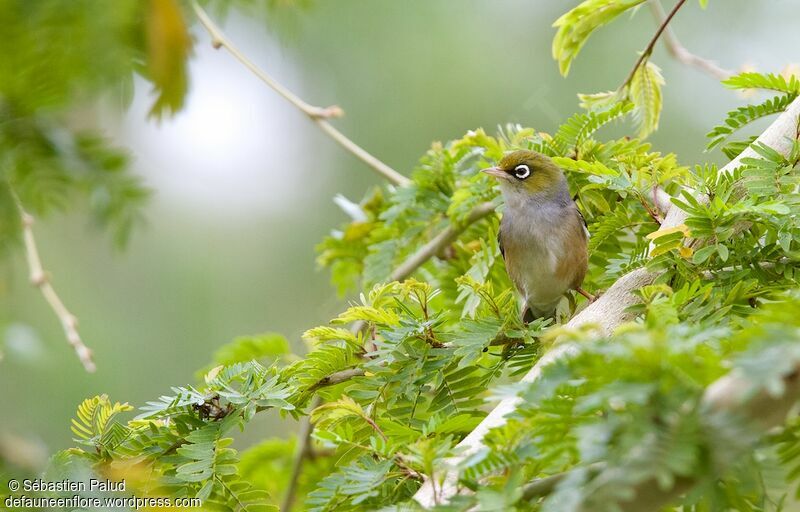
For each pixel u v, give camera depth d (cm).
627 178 971
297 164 1773
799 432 586
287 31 715
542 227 1162
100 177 680
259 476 1248
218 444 810
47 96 614
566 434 519
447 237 1209
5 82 598
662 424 444
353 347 874
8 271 827
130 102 625
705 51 1828
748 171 834
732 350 510
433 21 1747
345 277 1347
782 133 905
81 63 596
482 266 1146
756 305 791
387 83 1748
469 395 851
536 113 1772
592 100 1167
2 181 671
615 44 1805
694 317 725
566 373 485
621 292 836
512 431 563
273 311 1734
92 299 1575
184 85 571
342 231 1358
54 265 1528
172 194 1694
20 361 1212
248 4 705
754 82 992
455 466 562
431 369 847
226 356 1098
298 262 1758
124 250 706
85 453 821
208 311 1683
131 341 1588
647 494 452
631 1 1093
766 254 838
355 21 1697
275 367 883
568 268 1174
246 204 1753
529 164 1164
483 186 1197
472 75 1766
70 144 672
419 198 1229
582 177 1156
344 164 1788
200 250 1708
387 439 721
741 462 506
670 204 952
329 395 879
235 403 838
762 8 1811
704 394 452
